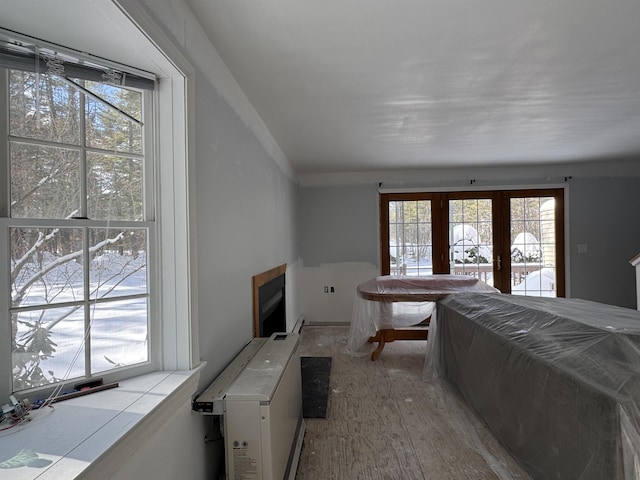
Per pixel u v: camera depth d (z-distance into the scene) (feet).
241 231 7.14
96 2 2.97
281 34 5.38
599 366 4.51
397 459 6.37
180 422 4.20
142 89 4.30
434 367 10.34
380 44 5.71
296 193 16.70
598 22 5.17
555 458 4.90
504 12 4.91
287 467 5.43
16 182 3.28
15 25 3.22
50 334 3.50
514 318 6.95
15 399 3.17
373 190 17.11
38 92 3.45
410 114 9.06
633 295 16.19
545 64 6.48
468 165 15.85
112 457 2.83
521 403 5.77
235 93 6.88
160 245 4.44
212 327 5.40
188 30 4.66
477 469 6.05
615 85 7.43
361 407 8.45
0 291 3.17
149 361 4.37
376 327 11.67
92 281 3.82
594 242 16.28
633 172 16.06
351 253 17.24
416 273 16.99
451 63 6.39
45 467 2.51
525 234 16.60
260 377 5.01
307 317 17.29
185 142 4.41
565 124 10.03
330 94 7.70
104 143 3.99
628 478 3.75
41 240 3.43
